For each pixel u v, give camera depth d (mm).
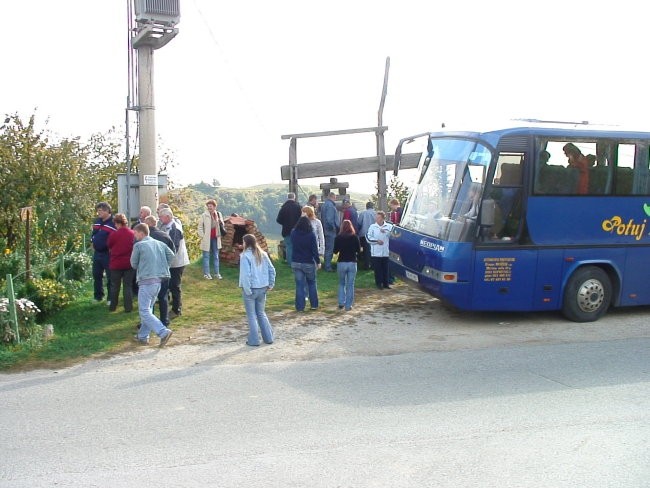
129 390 7117
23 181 14414
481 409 6566
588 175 10711
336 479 4902
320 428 5992
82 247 15797
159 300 9750
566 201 10609
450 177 10836
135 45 12094
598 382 7566
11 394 6969
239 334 9766
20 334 8805
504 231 10328
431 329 10305
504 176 10312
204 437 5754
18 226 14258
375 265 13609
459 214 10359
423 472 5043
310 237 11305
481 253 10242
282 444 5598
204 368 8039
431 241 10641
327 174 17062
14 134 14930
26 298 9844
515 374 7895
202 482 4844
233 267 15164
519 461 5270
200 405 6629
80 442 5629
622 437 5820
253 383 7418
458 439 5742
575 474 5035
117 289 10750
